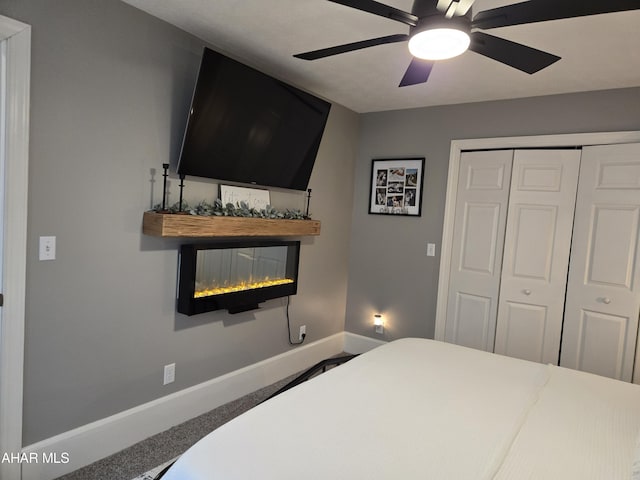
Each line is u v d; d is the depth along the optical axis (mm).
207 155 2414
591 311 2936
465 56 2420
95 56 1969
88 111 1964
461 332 3469
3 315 1760
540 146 3090
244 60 2711
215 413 2697
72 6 1871
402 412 1470
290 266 3254
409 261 3682
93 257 2047
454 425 1401
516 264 3215
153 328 2363
